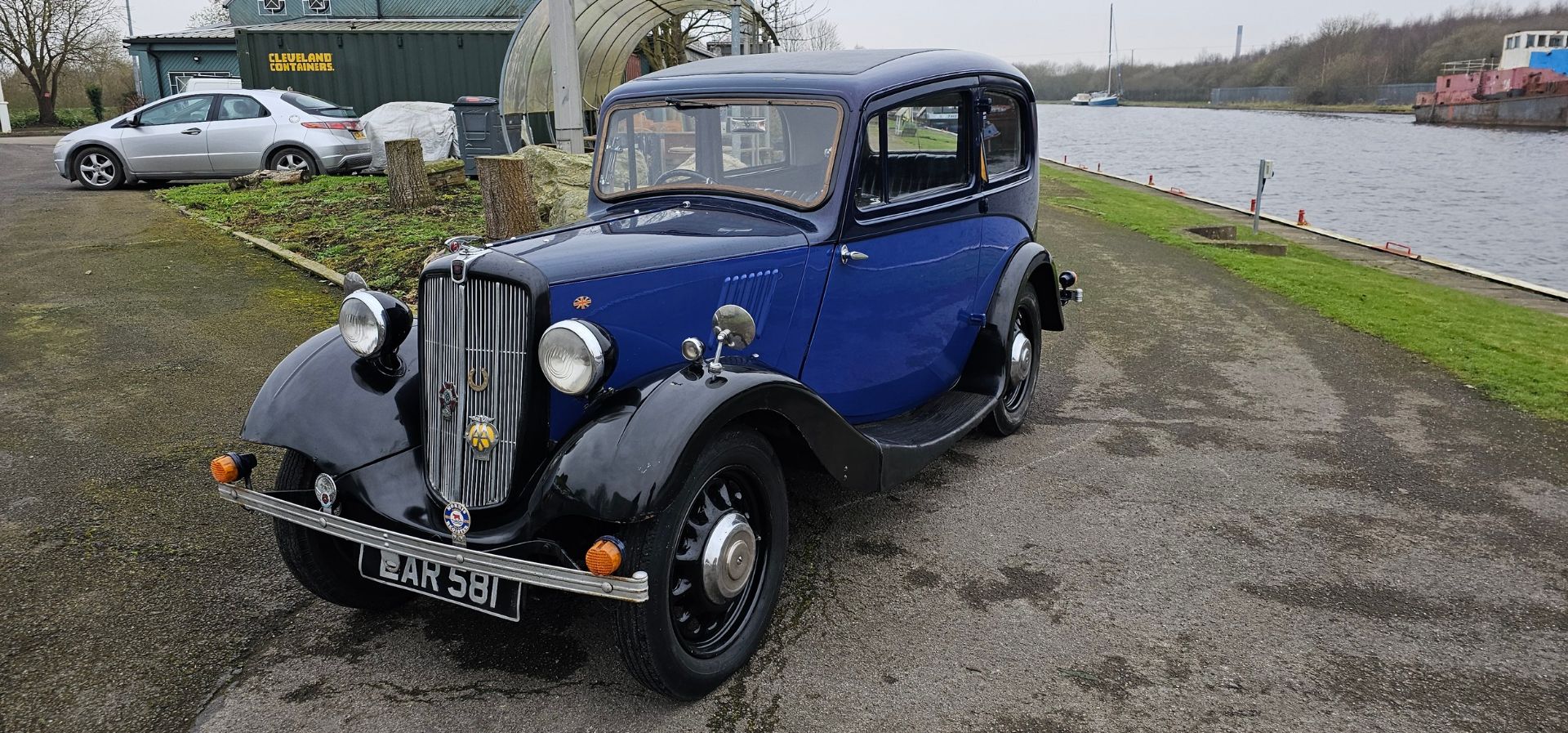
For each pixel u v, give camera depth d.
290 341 6.80
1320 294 9.95
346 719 2.95
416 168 11.07
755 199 4.02
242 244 9.80
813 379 3.98
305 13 21.27
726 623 3.22
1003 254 5.16
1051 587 3.79
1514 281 12.67
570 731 2.90
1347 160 52.59
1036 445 5.41
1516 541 4.24
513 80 11.97
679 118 4.19
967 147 4.72
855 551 4.08
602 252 3.27
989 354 5.02
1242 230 16.91
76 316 7.29
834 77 4.00
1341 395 6.45
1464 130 82.00
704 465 2.94
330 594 3.39
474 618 3.54
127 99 41.06
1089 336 8.05
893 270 4.23
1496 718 2.99
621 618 2.81
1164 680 3.17
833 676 3.18
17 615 3.46
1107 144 62.44
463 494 3.11
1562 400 6.34
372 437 3.22
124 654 3.26
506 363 2.98
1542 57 87.19
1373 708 3.04
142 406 5.54
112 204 12.25
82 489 4.47
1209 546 4.16
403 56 18.70
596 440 2.81
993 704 3.03
